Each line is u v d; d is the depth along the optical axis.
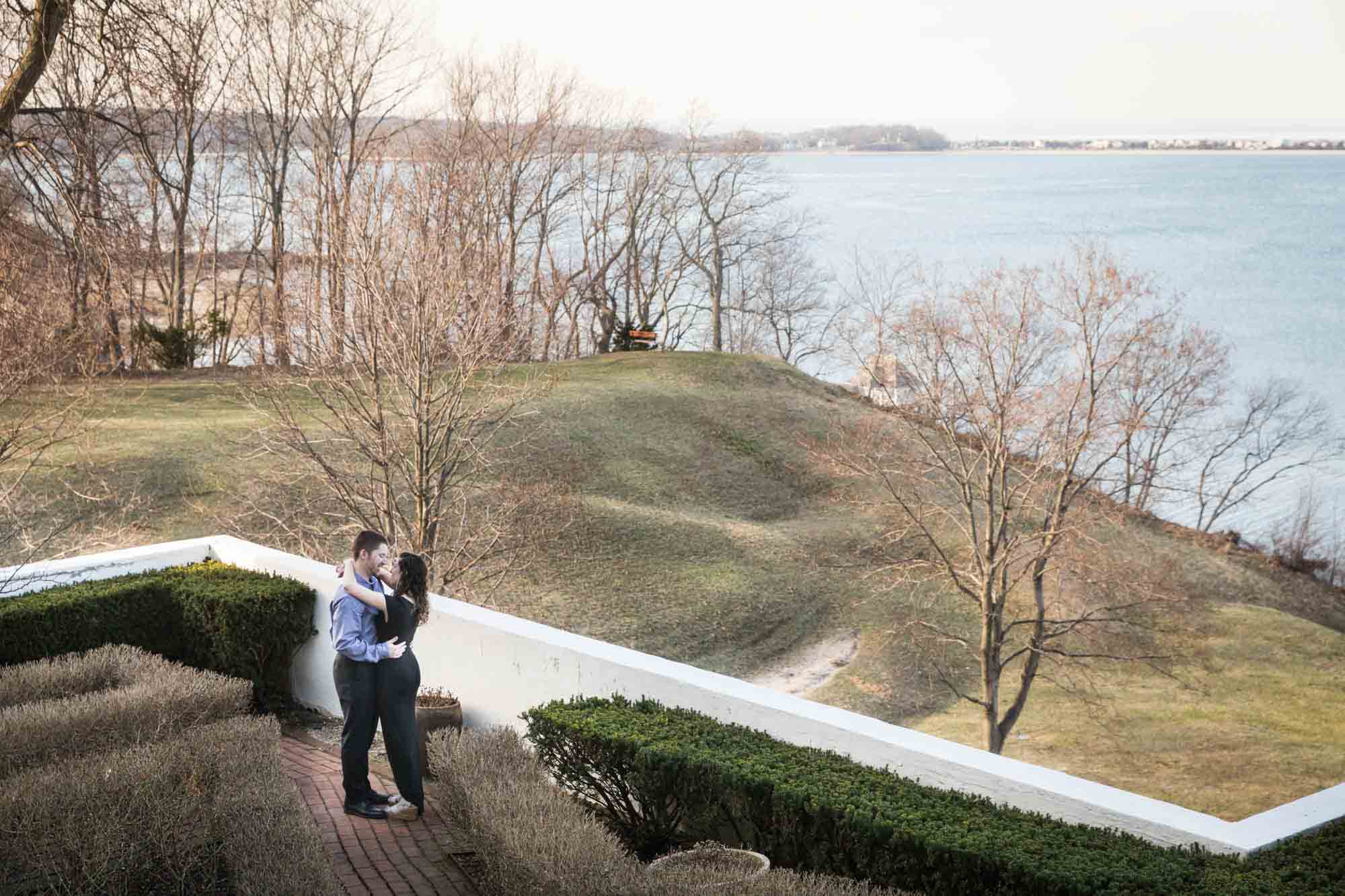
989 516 28.12
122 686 8.30
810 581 37.91
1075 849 5.27
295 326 19.42
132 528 27.48
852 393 61.94
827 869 5.84
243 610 9.80
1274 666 37.75
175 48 13.91
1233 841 5.26
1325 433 70.75
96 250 14.84
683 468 46.53
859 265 31.73
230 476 30.95
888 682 32.72
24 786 5.88
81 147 14.18
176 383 42.19
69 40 13.40
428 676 9.40
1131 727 32.47
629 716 7.27
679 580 35.66
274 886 5.25
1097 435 28.11
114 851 5.47
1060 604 31.86
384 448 17.86
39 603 9.74
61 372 18.23
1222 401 69.81
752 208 83.06
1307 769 30.23
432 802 7.61
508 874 5.57
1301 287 135.88
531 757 7.00
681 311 85.44
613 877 5.20
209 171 48.19
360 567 7.17
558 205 70.94
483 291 18.98
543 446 43.38
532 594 32.47
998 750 28.06
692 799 6.47
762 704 7.16
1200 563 50.66
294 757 8.62
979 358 27.97
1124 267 28.92
